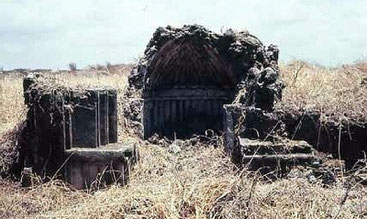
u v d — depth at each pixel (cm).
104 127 931
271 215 596
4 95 1497
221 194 631
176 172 759
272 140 959
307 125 1019
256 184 674
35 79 897
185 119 1402
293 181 714
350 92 1167
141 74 1292
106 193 727
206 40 1292
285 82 1248
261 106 1021
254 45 1285
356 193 689
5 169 930
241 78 1273
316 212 602
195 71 1384
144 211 622
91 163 861
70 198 816
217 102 1400
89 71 1744
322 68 1427
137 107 1238
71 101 889
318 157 902
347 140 1022
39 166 869
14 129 1034
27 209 760
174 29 1307
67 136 878
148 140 1245
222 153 1073
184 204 623
